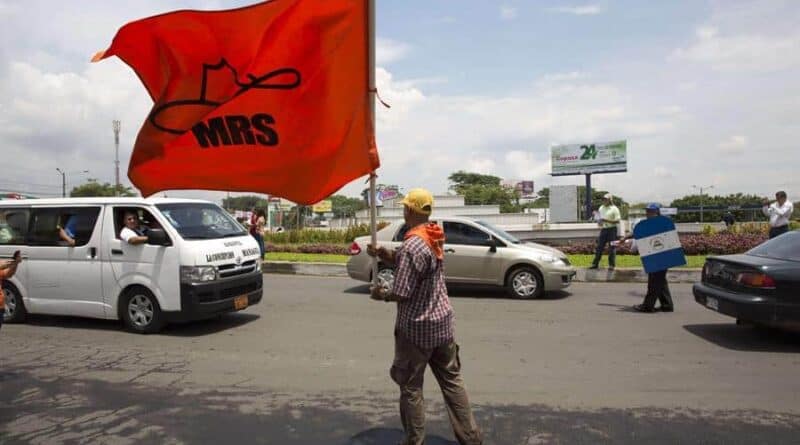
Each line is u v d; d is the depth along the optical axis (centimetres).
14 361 670
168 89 415
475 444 395
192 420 480
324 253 2009
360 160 403
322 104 405
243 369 630
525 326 845
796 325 685
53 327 862
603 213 1388
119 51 416
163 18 409
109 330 837
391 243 1160
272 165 414
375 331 816
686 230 3369
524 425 461
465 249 1123
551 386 561
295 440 437
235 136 414
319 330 825
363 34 397
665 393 538
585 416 480
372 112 398
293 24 401
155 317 803
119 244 824
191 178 420
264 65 408
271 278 1466
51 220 880
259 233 1702
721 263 779
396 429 457
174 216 838
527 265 1096
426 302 374
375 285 399
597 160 5212
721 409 495
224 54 409
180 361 665
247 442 434
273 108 409
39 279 871
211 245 823
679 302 1055
